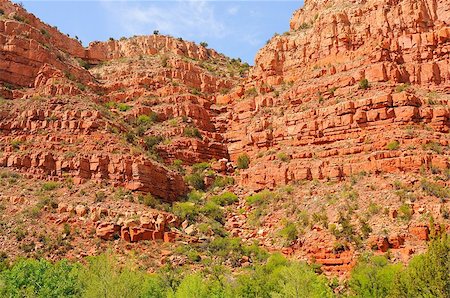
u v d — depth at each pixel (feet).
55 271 150.10
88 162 221.87
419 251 168.25
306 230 194.39
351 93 248.73
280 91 289.74
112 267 147.43
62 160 221.46
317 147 240.12
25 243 178.19
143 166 222.48
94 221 189.67
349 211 192.34
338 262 175.73
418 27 260.83
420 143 212.64
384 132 223.71
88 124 239.50
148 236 189.16
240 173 255.70
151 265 174.81
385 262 163.84
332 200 204.23
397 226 179.01
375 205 191.01
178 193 238.68
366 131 229.45
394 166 207.10
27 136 236.43
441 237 127.54
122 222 189.26
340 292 158.61
